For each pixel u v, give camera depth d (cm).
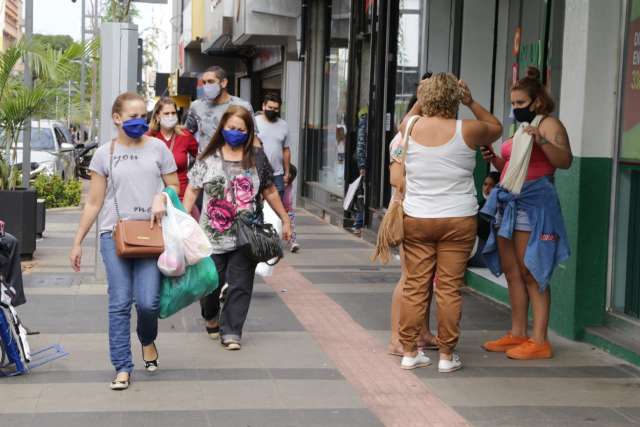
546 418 852
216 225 1062
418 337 1062
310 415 848
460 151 983
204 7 3997
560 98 1223
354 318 1264
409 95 1934
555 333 1180
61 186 2783
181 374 974
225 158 1070
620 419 853
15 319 954
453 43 1689
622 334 1105
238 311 1084
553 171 1065
